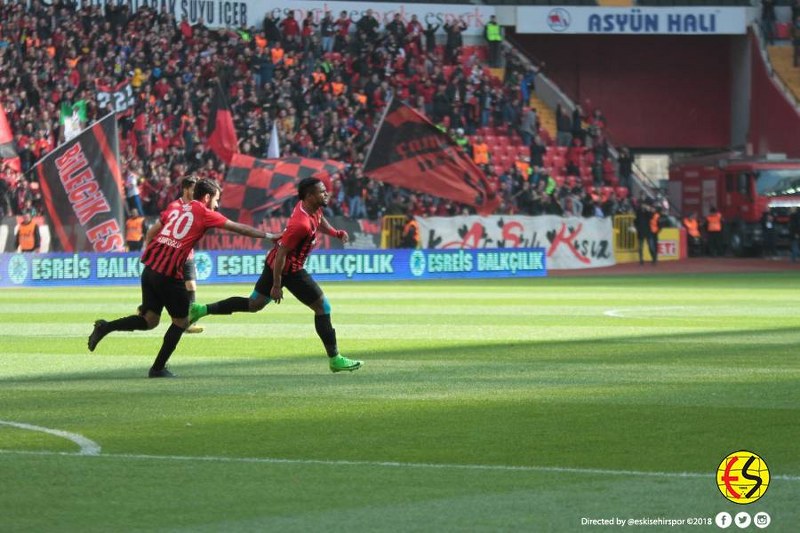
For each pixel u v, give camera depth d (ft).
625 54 268.82
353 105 221.46
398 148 177.68
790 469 35.86
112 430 43.45
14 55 194.39
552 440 41.11
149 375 59.67
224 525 29.84
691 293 137.08
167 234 58.39
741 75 266.36
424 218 195.52
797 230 219.00
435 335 83.20
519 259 187.52
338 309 109.81
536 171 222.48
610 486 33.83
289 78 219.41
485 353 70.85
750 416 46.16
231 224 58.13
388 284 160.56
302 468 36.50
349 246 190.29
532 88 256.32
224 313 60.39
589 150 242.99
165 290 58.54
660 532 28.94
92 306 115.14
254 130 202.90
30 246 169.99
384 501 32.19
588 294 135.23
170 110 202.69
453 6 254.68
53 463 37.32
